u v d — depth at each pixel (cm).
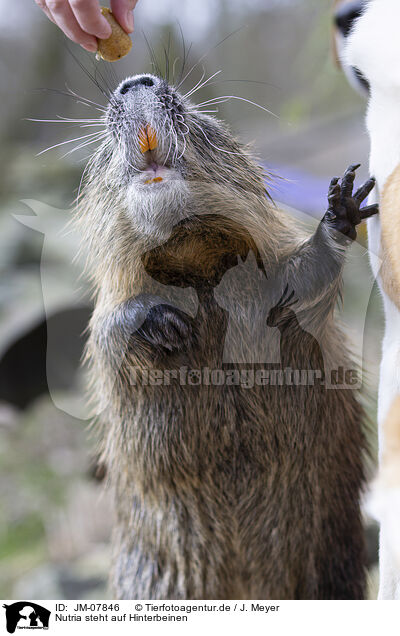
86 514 273
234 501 205
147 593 213
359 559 211
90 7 193
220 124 201
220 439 202
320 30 308
